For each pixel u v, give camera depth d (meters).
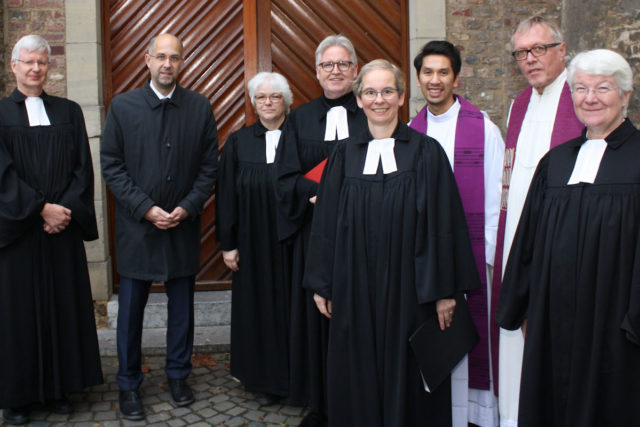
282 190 3.06
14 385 3.04
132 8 4.46
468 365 2.90
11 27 4.22
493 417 2.91
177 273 3.25
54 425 3.11
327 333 3.03
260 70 4.58
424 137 2.49
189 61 4.57
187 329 3.40
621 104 2.12
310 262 2.62
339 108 3.12
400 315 2.39
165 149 3.17
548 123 2.63
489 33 4.48
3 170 2.95
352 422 2.48
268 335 3.32
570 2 4.25
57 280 3.19
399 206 2.40
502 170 2.85
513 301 2.37
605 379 2.06
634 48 3.74
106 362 3.97
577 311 2.11
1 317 3.04
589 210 2.12
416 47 4.45
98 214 4.33
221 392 3.54
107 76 4.46
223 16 4.56
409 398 2.40
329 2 4.57
